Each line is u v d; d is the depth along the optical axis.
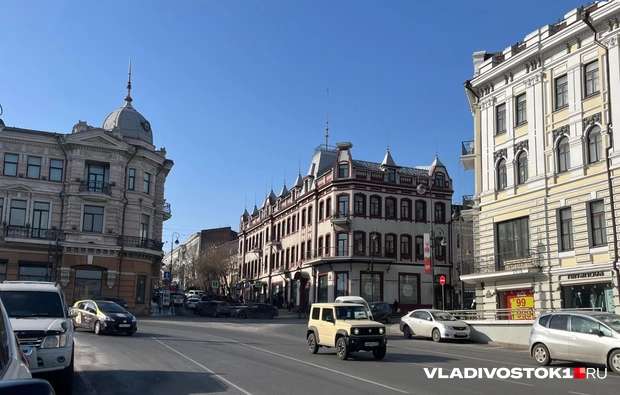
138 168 48.72
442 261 57.12
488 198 32.06
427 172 61.88
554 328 16.88
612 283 24.05
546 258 27.58
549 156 28.09
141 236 48.97
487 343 26.56
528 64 29.78
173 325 34.44
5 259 42.94
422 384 12.57
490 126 32.44
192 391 11.31
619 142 24.38
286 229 68.31
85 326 25.25
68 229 44.56
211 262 84.94
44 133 45.84
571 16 27.52
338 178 55.88
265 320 46.03
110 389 11.54
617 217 24.17
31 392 2.52
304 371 14.52
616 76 24.77
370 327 17.78
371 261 52.12
